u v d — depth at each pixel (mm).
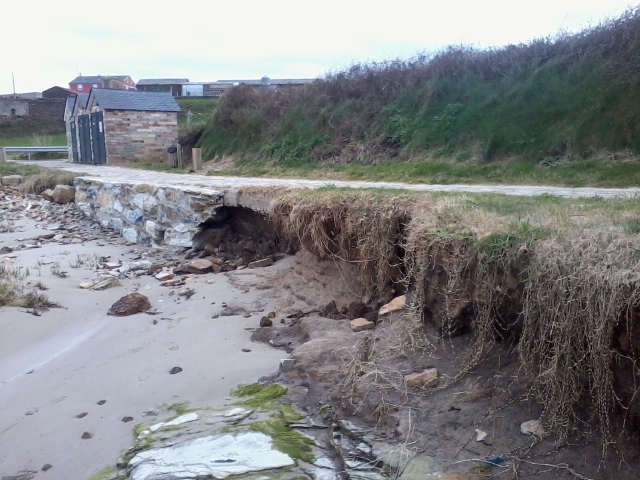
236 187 11094
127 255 11930
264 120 22750
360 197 7363
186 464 4449
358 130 19219
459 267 5211
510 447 4230
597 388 4016
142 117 25141
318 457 4504
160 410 5441
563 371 4207
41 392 6062
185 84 54906
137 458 4625
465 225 5516
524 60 17172
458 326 5395
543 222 5195
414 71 19719
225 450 4590
